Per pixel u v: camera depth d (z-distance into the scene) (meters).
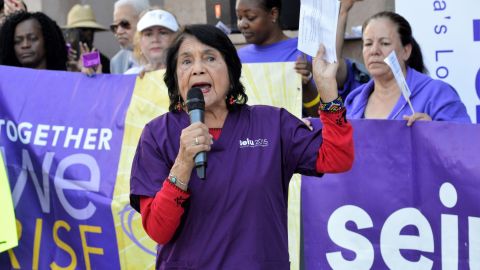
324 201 4.51
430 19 5.51
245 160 3.46
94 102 5.12
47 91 5.22
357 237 4.46
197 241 3.41
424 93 4.78
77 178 5.02
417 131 4.35
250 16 5.80
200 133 3.24
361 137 4.43
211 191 3.40
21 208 5.14
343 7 4.60
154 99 5.02
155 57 5.79
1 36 5.83
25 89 5.25
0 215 4.97
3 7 7.18
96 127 5.07
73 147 5.06
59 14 9.27
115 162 4.97
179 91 3.58
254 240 3.39
